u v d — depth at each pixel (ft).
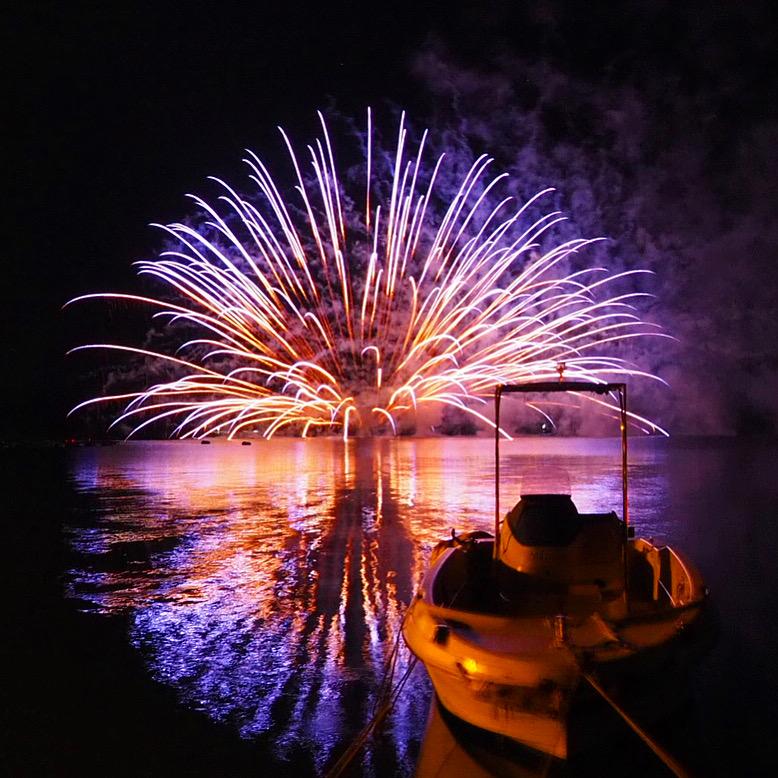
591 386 20.85
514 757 17.57
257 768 17.11
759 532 44.29
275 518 55.31
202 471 103.65
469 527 50.01
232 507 62.39
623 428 20.26
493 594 22.13
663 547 23.66
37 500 69.00
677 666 17.01
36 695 21.18
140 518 56.18
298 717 19.67
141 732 18.83
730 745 17.75
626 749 17.62
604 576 21.07
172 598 31.63
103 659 24.06
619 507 55.57
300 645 25.23
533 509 21.90
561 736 16.01
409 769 17.04
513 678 15.94
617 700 16.10
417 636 18.08
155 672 22.90
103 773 16.92
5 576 36.27
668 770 16.92
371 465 111.34
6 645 25.57
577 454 124.67
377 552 41.22
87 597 31.94
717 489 68.74
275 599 31.24
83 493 75.15
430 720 19.44
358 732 18.80
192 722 19.39
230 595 31.99
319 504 63.52
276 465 114.62
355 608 29.68
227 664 23.49
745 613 27.35
